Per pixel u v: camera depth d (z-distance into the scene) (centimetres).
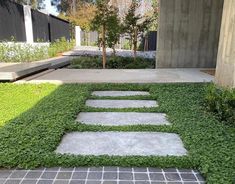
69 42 1844
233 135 295
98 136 304
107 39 861
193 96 465
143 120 362
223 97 361
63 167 234
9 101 434
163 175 222
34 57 1049
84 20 2473
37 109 383
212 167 223
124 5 2122
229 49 429
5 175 221
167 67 853
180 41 839
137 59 959
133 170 229
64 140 292
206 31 834
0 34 891
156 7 1811
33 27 1168
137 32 979
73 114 365
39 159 237
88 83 580
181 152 263
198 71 760
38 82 584
